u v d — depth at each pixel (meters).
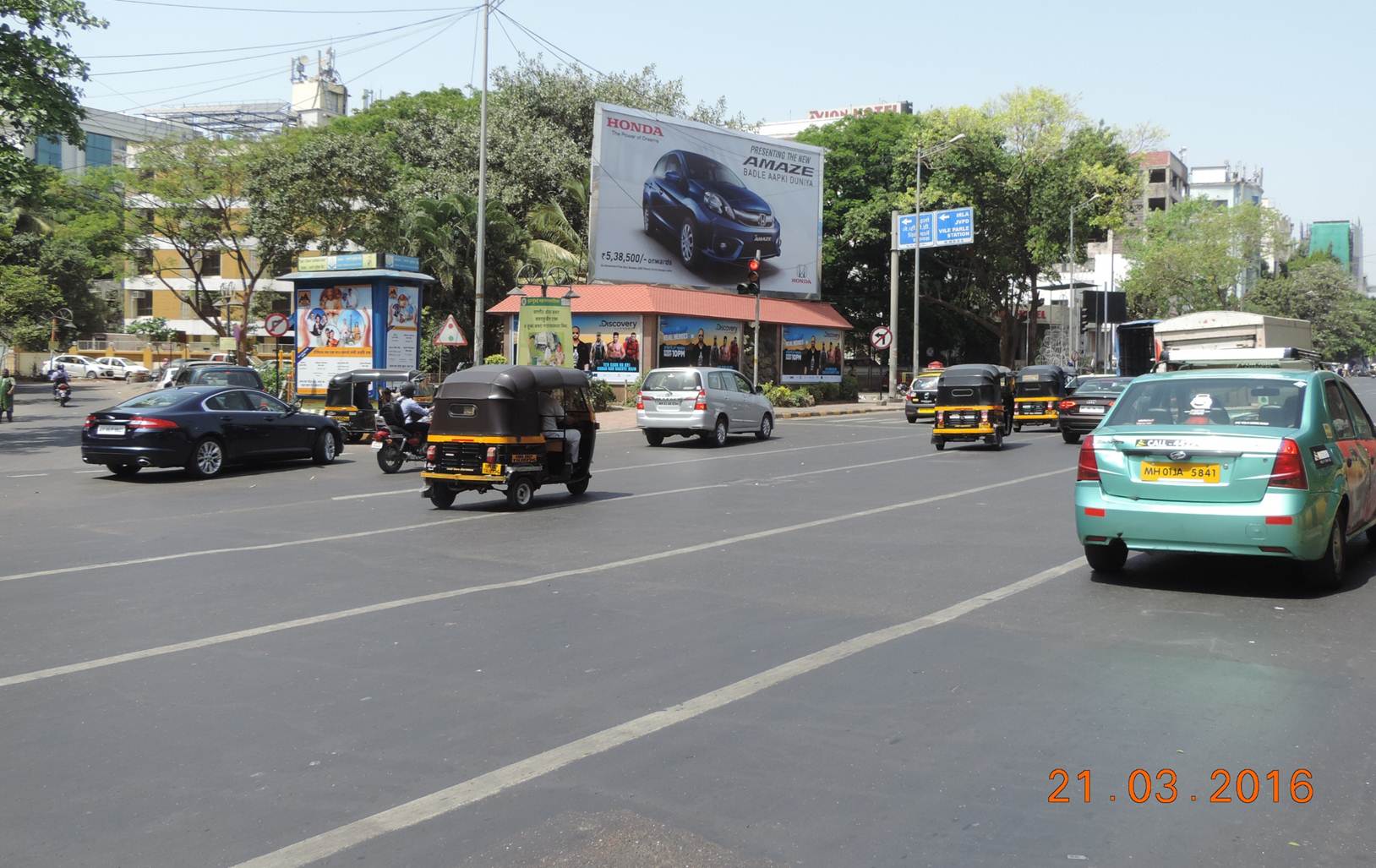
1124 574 9.06
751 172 43.91
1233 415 8.44
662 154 40.66
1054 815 4.12
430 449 13.75
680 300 39.09
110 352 65.81
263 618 7.57
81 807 4.27
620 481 17.20
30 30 25.00
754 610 7.77
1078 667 6.18
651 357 37.88
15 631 7.21
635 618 7.53
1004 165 50.97
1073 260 56.06
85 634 7.12
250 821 4.13
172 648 6.73
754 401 26.09
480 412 13.51
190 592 8.48
